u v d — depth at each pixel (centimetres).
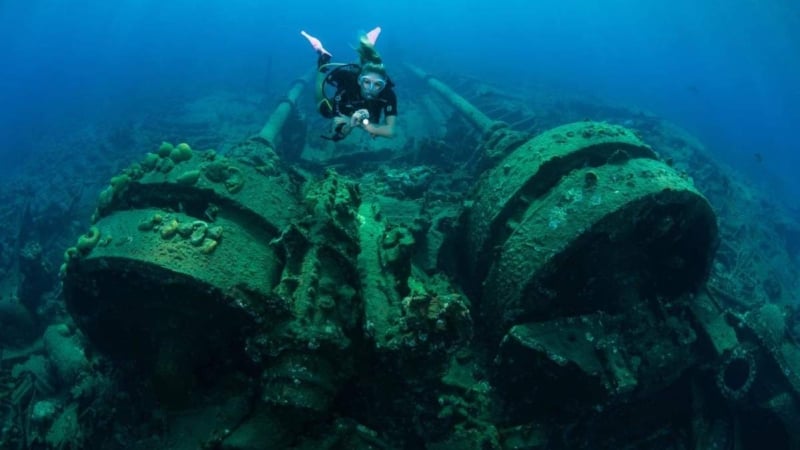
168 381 361
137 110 2706
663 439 489
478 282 539
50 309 691
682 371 452
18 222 1263
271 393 310
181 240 356
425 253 585
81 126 2628
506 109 1734
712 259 472
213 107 2428
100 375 508
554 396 441
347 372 340
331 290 351
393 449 354
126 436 406
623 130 519
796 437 452
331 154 1355
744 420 482
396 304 375
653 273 473
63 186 1521
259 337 325
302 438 326
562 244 415
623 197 413
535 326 425
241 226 408
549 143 514
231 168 438
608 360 409
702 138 3238
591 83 4381
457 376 451
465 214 582
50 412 507
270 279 376
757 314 499
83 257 359
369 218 508
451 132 1353
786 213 1780
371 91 403
